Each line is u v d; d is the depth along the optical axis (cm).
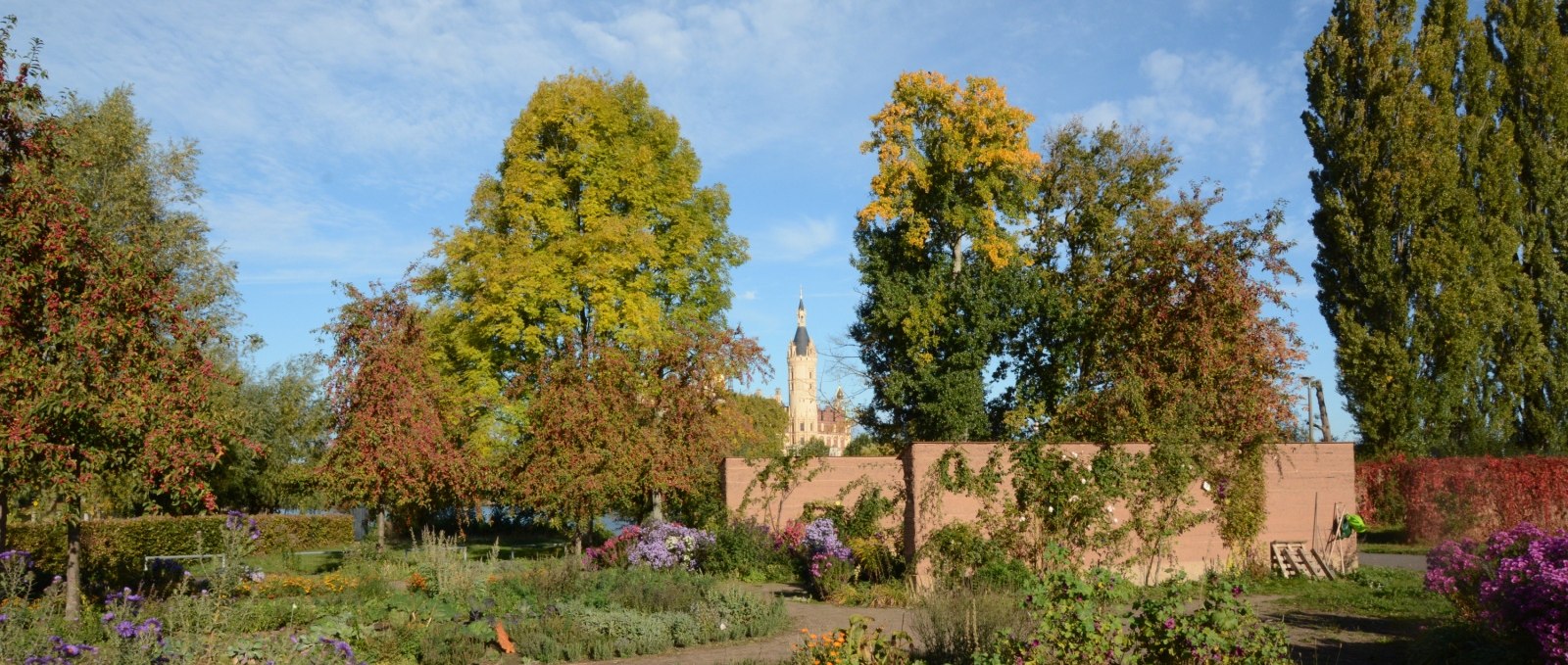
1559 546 870
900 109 3075
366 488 1900
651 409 2175
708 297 3053
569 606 1282
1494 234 3114
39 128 1195
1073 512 1692
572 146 2888
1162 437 1930
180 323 1217
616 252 2709
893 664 941
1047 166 3244
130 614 984
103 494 2297
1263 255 2419
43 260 1111
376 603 1230
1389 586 1681
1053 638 736
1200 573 1772
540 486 1880
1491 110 3206
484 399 2464
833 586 1658
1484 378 3089
